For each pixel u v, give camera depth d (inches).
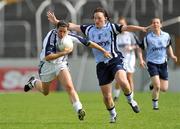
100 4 3991.1
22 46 3912.4
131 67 2412.6
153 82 1957.4
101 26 1473.9
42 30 3892.7
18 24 3986.2
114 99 2410.2
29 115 1792.6
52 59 1440.7
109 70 1461.6
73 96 1466.5
